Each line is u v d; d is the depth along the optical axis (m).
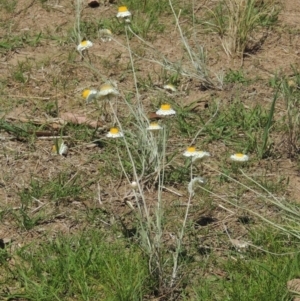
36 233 4.90
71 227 4.96
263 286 4.34
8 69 6.86
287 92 6.18
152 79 6.76
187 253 4.71
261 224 5.02
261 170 5.61
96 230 4.90
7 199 5.22
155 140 5.44
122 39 7.41
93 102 6.33
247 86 6.68
